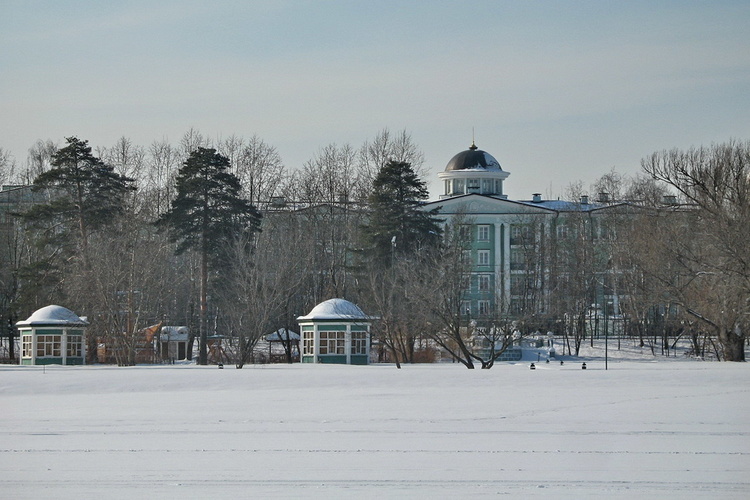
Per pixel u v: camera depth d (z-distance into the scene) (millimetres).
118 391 79312
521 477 37438
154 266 132125
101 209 138750
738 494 34469
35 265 134500
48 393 78000
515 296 170125
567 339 157500
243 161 176125
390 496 34250
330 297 152250
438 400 66625
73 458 42625
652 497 34000
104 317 122812
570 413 57250
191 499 34031
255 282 123812
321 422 54250
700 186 127062
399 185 148125
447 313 110312
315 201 168125
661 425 51438
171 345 153625
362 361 122438
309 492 35000
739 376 84500
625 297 164000
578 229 180000
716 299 119125
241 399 69562
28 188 177000
